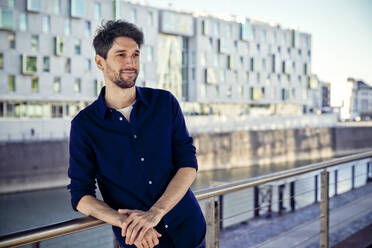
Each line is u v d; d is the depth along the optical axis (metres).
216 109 51.81
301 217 6.63
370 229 3.71
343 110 69.12
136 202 1.45
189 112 48.16
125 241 1.38
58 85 37.72
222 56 52.06
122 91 1.44
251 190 20.69
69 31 37.84
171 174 1.52
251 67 55.34
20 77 35.97
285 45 59.78
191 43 49.56
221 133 42.34
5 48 35.19
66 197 26.31
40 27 36.53
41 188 29.12
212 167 41.44
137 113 1.45
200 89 49.62
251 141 45.53
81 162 1.44
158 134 1.47
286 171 2.45
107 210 1.36
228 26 52.44
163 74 45.41
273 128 51.34
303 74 62.88
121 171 1.43
